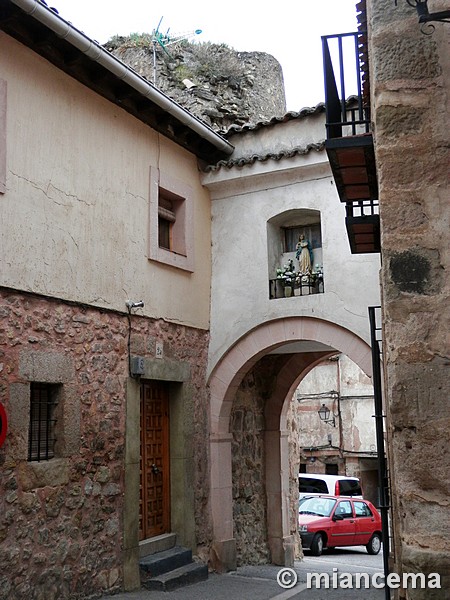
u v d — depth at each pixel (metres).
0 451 6.20
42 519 6.62
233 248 9.68
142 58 13.75
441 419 3.35
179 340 9.05
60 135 7.30
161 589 7.83
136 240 8.37
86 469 7.27
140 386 8.62
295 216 9.55
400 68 3.69
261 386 11.05
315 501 15.34
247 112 13.29
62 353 7.06
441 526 3.28
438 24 3.68
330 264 8.91
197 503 9.12
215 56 14.05
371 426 22.72
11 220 6.55
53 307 7.00
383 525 6.22
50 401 7.07
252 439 10.71
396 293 3.51
